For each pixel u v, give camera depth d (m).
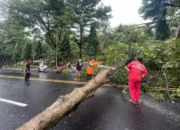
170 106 4.42
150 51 6.64
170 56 6.28
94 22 20.69
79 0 19.62
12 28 19.38
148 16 16.50
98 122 3.38
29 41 21.89
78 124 3.27
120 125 3.24
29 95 5.50
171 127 3.17
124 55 7.88
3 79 9.15
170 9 15.95
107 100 4.95
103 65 9.30
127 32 9.91
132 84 4.65
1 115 3.71
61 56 19.03
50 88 6.63
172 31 15.60
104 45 20.12
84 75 9.38
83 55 21.28
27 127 1.93
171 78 6.25
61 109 2.46
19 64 22.77
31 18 17.28
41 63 14.80
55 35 18.86
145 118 3.59
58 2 16.44
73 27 20.25
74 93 3.04
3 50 23.16
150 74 6.57
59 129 3.05
